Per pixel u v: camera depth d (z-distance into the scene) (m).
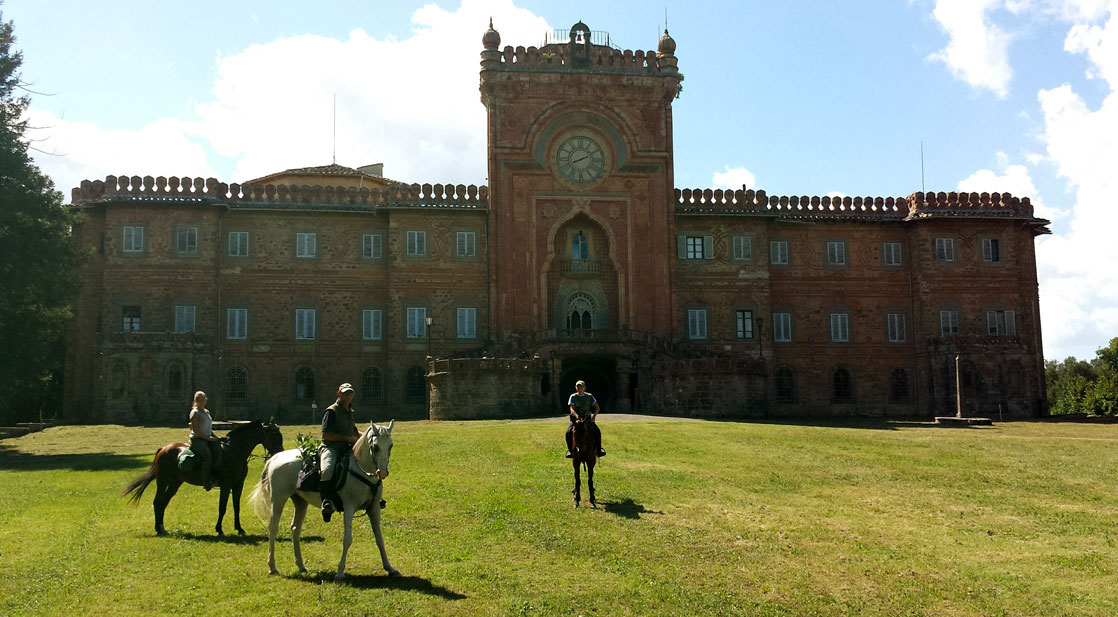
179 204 58.38
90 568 14.97
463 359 49.56
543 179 61.44
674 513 20.44
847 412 64.62
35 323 43.16
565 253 62.56
